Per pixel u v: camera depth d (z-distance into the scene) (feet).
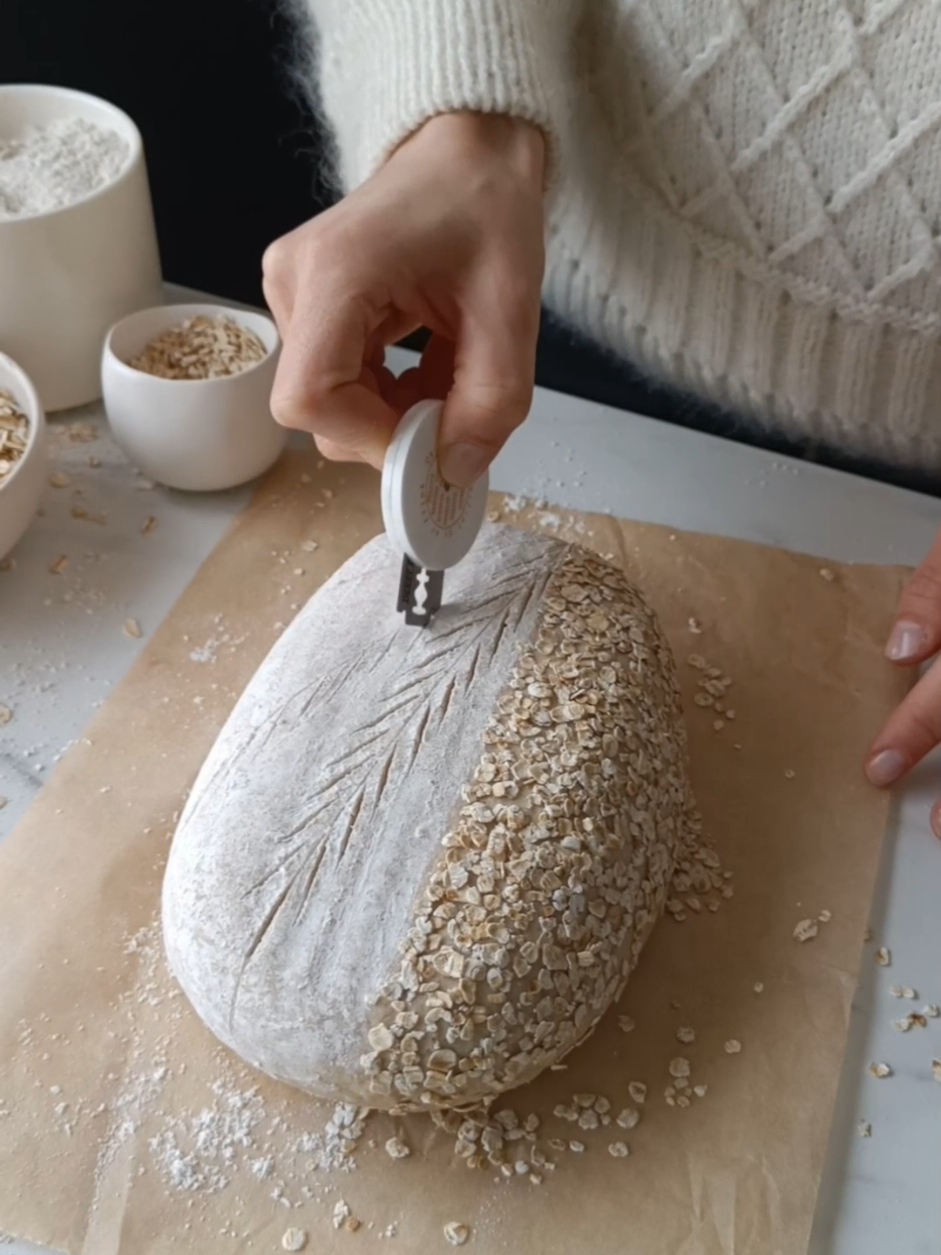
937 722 2.65
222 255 4.21
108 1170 2.10
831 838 2.63
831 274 2.93
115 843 2.53
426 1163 2.15
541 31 2.53
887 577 3.15
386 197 2.15
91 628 2.96
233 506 3.28
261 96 3.75
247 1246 2.03
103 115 3.41
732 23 2.59
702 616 3.04
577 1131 2.20
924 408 3.21
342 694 2.35
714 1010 2.36
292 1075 2.12
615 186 3.05
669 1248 2.05
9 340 3.24
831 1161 2.18
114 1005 2.31
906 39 2.48
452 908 2.10
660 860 2.34
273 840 2.18
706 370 3.35
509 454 3.46
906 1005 2.39
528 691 2.35
